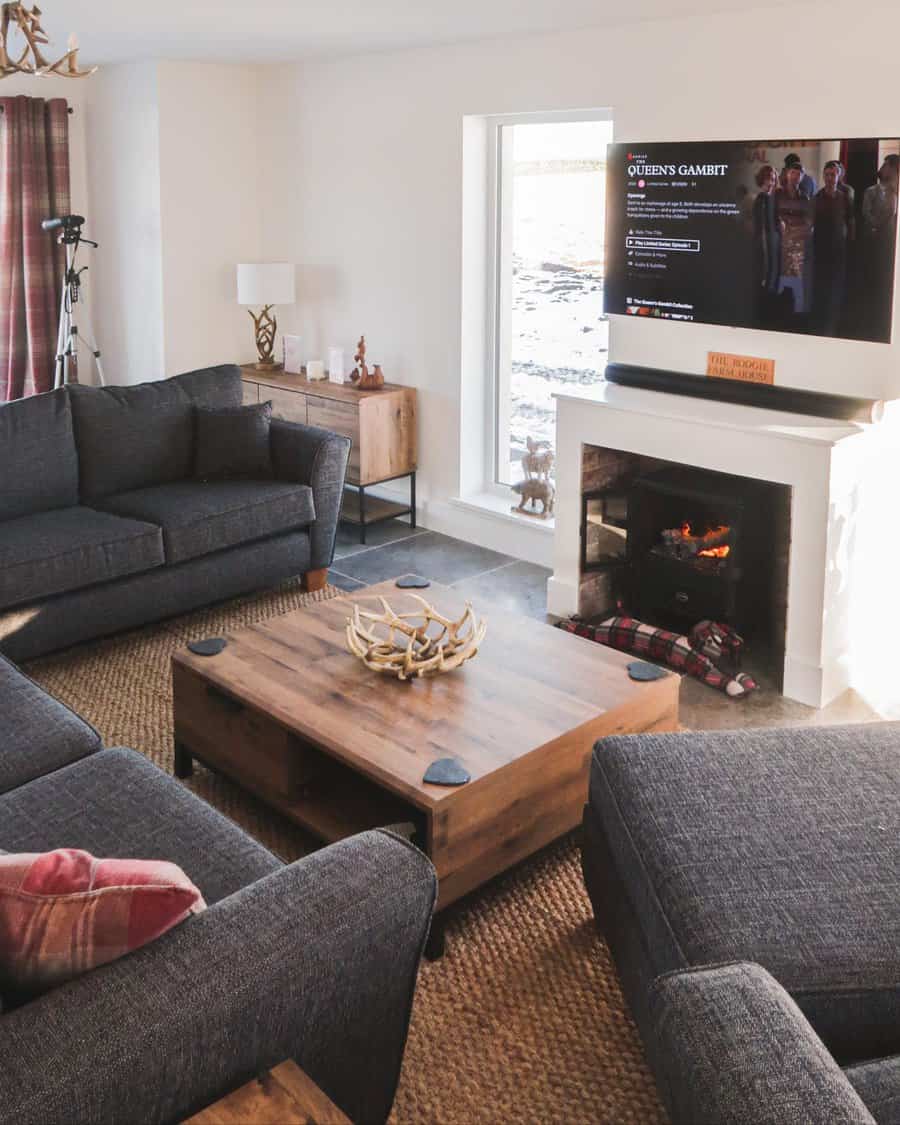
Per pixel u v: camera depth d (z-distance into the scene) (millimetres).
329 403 5652
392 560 5414
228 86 6199
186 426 4922
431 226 5508
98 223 6629
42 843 2361
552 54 4809
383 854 1994
